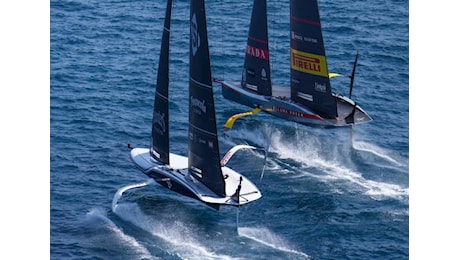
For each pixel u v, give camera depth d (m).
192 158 172.38
